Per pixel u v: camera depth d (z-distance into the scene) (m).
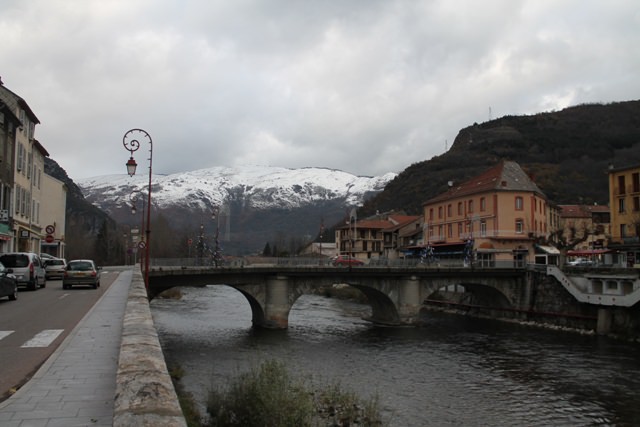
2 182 41.97
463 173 154.88
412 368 34.53
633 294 46.72
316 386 27.91
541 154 169.12
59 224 68.88
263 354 37.75
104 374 9.64
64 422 6.90
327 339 45.59
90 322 16.78
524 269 62.50
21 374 9.79
